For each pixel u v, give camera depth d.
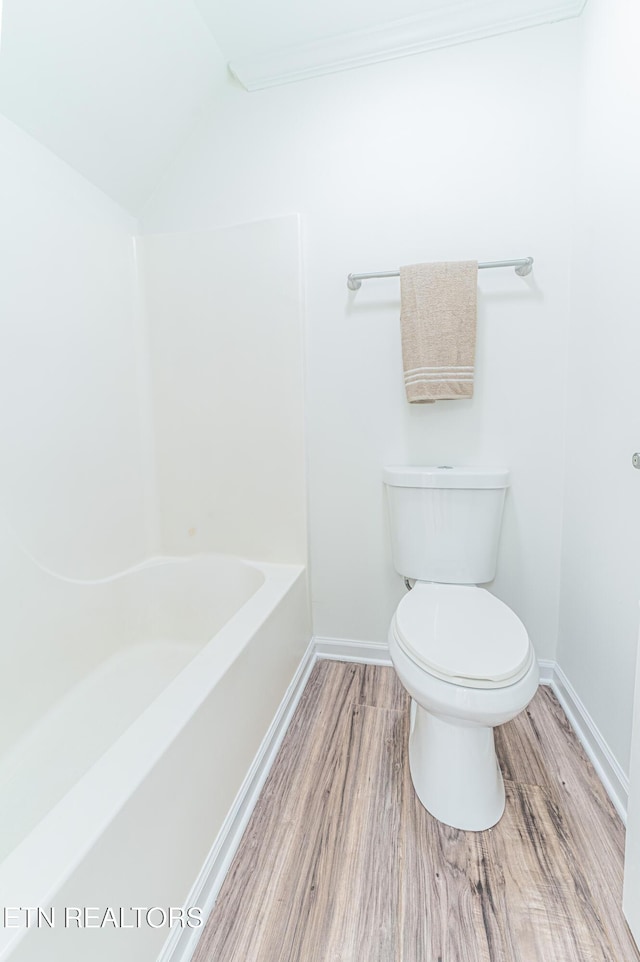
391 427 1.50
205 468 1.66
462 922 0.79
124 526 1.59
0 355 1.09
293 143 1.48
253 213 1.54
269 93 1.49
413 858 0.90
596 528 1.15
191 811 0.79
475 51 1.31
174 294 1.61
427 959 0.74
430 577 1.38
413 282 1.32
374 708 1.39
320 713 1.37
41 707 1.19
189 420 1.66
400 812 1.01
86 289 1.39
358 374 1.51
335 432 1.55
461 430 1.45
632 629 0.96
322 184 1.47
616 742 1.03
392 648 1.06
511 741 1.23
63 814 0.58
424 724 1.07
